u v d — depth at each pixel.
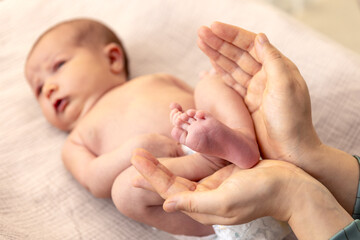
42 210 1.18
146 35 1.70
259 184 0.80
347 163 0.90
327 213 0.80
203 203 0.81
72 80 1.36
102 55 1.47
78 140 1.28
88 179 1.15
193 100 1.25
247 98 1.04
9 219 1.07
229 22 1.61
